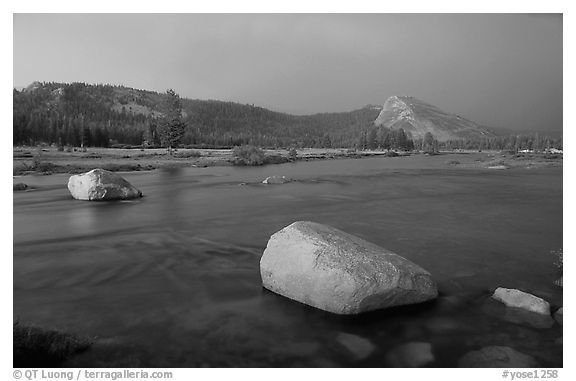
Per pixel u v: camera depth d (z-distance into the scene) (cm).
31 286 1146
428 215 2267
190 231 1850
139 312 964
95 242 1648
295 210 2441
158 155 8819
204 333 857
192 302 1019
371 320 901
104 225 1992
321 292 940
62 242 1652
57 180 4312
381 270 934
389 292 927
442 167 6781
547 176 4988
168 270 1277
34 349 751
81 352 781
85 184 2823
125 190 2923
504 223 2030
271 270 1059
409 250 1503
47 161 6216
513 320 907
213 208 2517
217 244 1603
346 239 1025
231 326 886
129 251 1505
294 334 848
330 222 2059
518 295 986
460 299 1021
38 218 2173
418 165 7375
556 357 766
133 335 850
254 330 866
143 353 779
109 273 1254
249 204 2689
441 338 833
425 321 900
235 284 1140
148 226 1969
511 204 2691
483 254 1446
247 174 5262
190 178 4688
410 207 2556
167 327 884
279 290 1043
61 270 1288
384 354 778
